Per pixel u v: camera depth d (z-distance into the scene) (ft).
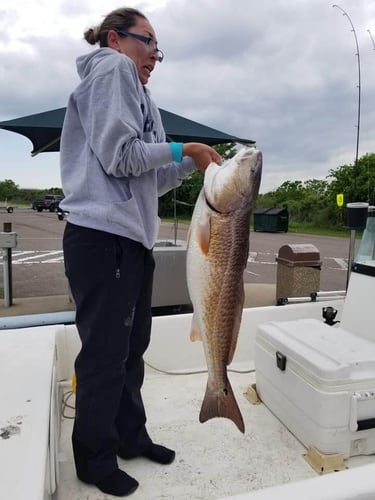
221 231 5.06
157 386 8.50
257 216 81.15
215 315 5.22
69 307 22.70
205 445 6.64
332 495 3.91
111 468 5.57
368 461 6.09
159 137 6.27
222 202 4.97
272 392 7.34
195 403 7.90
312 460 6.12
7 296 22.99
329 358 6.19
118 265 5.18
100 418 5.36
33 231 67.00
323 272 36.52
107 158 4.92
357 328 8.13
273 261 42.19
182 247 19.48
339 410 5.90
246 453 6.43
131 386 6.18
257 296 25.44
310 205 92.73
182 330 9.16
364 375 5.99
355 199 13.04
